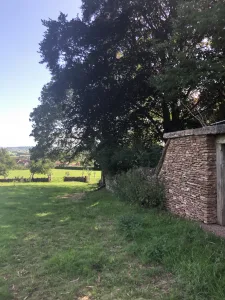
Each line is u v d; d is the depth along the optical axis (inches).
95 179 1403.8
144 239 221.8
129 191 420.2
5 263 191.9
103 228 275.7
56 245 229.9
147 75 692.7
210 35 493.7
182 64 515.2
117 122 751.1
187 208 300.5
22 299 140.6
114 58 723.4
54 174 1556.3
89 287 150.1
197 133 276.1
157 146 658.8
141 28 736.3
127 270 169.2
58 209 426.6
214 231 233.1
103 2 705.6
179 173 321.4
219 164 261.3
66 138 945.5
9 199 570.3
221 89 569.9
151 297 135.6
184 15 491.2
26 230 285.9
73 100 753.6
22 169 1731.1
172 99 618.8
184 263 163.8
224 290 133.6
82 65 689.6
